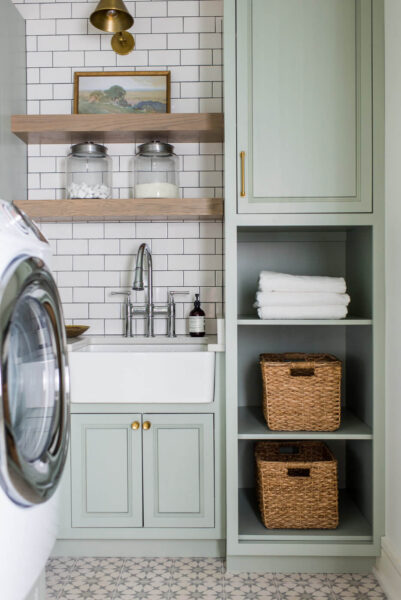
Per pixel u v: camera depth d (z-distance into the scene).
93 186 2.48
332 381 2.16
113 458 2.21
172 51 2.69
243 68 2.11
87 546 2.27
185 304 2.72
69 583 2.04
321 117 2.10
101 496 2.21
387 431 2.10
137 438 2.20
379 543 2.10
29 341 1.33
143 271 2.71
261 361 2.30
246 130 2.11
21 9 2.70
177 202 2.40
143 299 2.72
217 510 2.20
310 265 2.61
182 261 2.71
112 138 2.62
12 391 1.18
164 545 2.26
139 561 2.22
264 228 2.29
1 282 1.11
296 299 2.16
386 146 2.08
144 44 2.70
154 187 2.46
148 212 2.41
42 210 2.42
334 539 2.11
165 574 2.11
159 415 2.20
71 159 2.51
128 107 2.68
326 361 2.29
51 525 1.46
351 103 2.09
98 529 2.21
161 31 2.70
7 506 1.13
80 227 2.71
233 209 2.12
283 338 2.62
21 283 1.18
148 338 2.59
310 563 2.14
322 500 2.16
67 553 2.27
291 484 2.17
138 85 2.69
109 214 2.41
